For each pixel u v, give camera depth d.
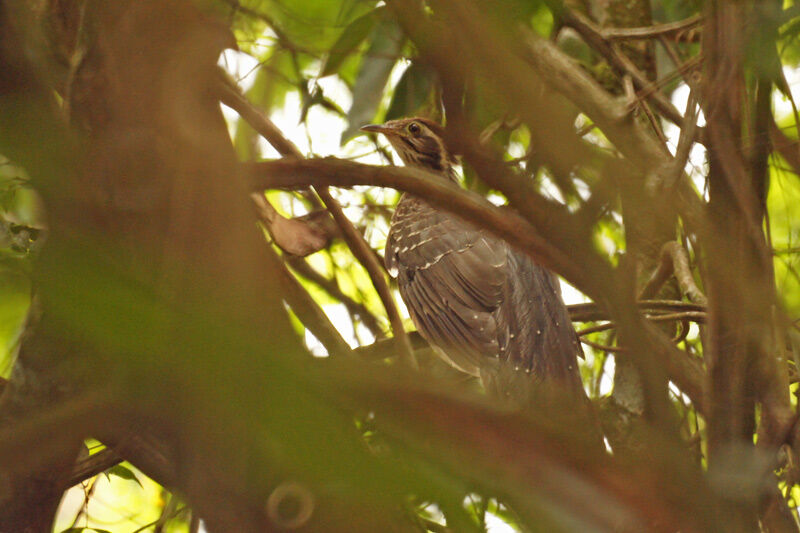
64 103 2.50
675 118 7.86
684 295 9.91
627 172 2.21
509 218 2.38
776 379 4.70
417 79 9.87
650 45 10.43
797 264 6.80
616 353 9.34
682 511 1.39
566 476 1.31
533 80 1.98
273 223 7.27
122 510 8.69
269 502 1.25
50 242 1.19
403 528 1.25
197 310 1.17
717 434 4.04
